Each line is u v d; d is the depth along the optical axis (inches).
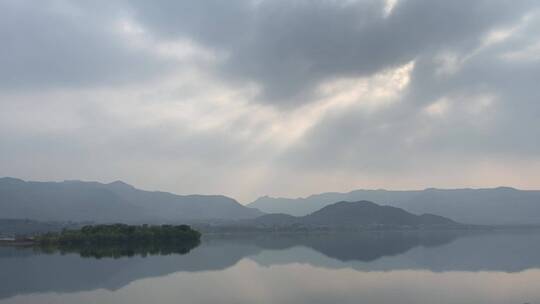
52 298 2637.8
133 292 2792.8
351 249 6441.9
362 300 2506.2
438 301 2479.1
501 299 2518.5
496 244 7485.2
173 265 4261.8
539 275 3388.3
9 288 2955.2
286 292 2746.1
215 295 2674.7
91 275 3545.8
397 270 3757.4
